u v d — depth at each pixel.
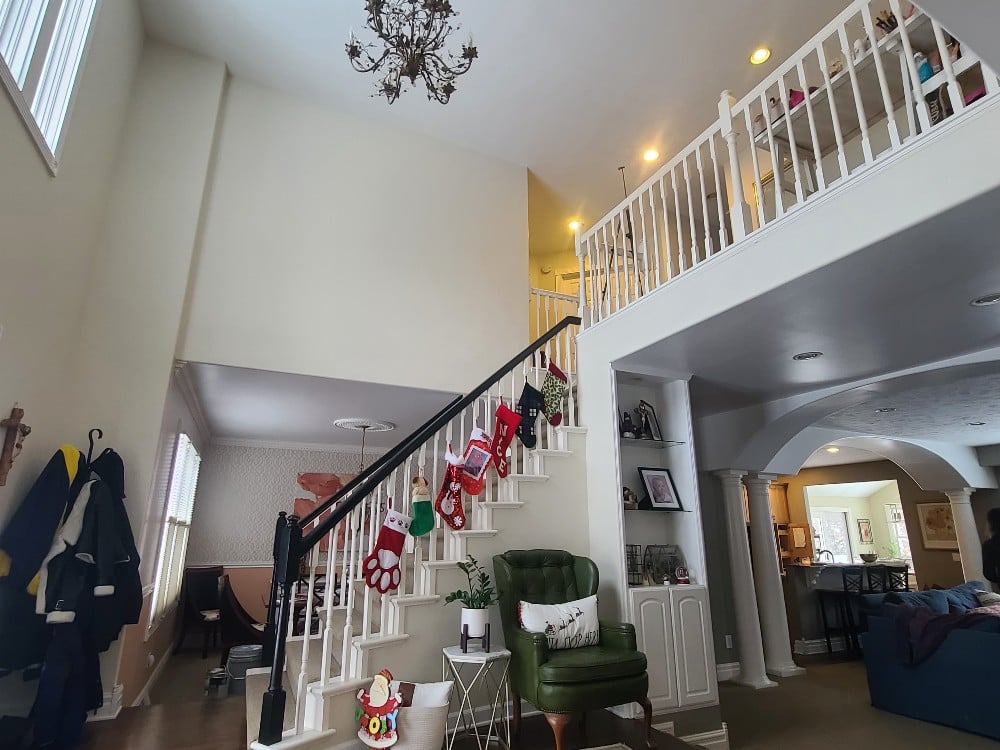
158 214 4.15
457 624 3.45
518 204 5.99
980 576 7.34
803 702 4.72
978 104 2.15
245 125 4.75
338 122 5.20
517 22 4.36
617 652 3.11
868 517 11.64
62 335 3.39
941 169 2.25
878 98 3.16
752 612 5.44
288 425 6.24
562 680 2.84
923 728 4.06
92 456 3.52
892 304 3.10
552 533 4.05
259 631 5.39
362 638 3.07
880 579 7.09
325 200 4.91
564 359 5.55
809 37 4.56
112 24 3.59
